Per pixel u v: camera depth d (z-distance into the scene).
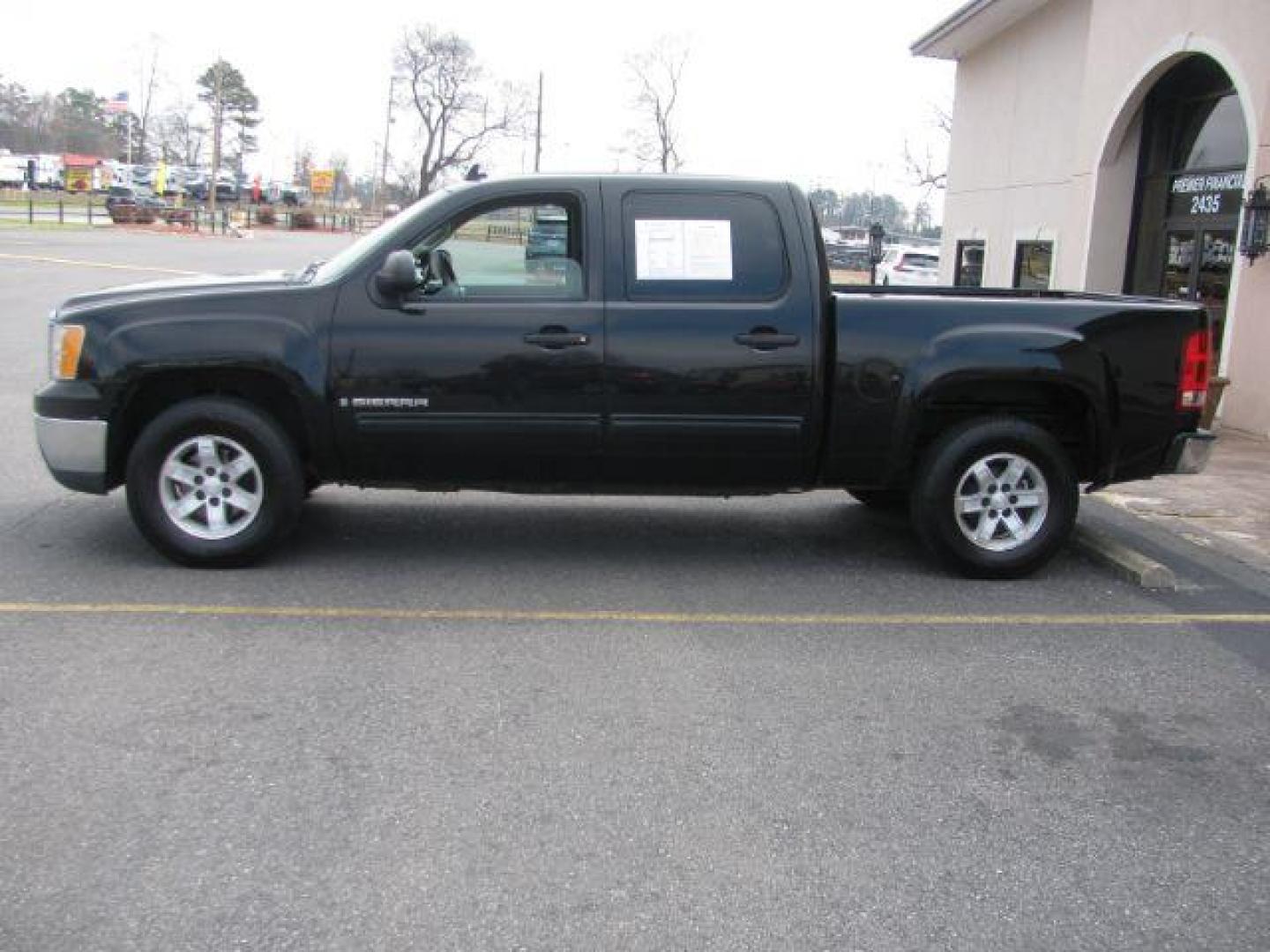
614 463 6.18
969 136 21.81
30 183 57.44
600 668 5.02
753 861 3.54
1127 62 14.10
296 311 5.96
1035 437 6.30
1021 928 3.26
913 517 6.50
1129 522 7.95
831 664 5.16
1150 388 6.31
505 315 6.00
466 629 5.43
